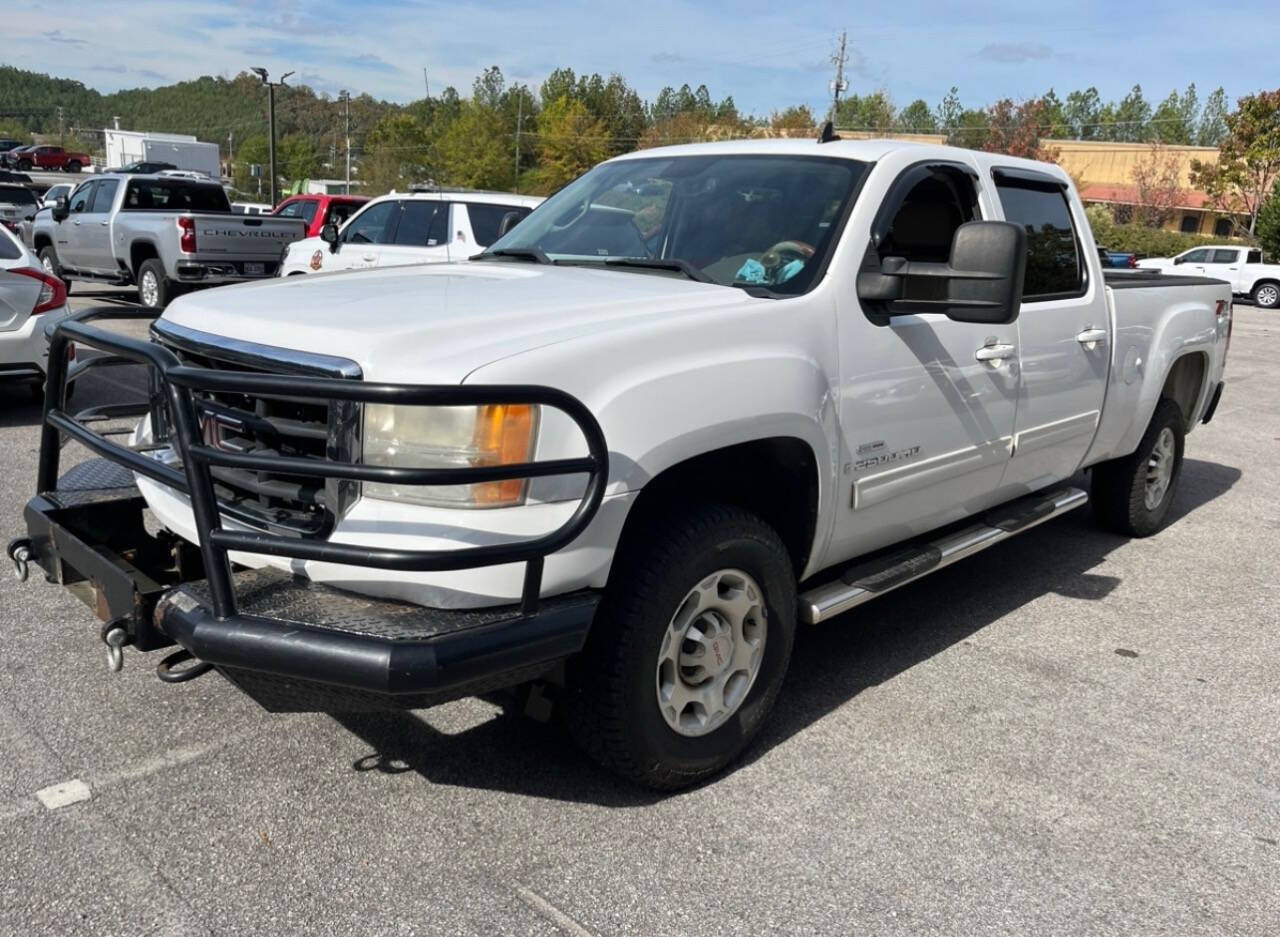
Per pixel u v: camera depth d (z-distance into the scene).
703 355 3.04
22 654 4.04
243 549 2.58
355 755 3.41
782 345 3.27
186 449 2.60
